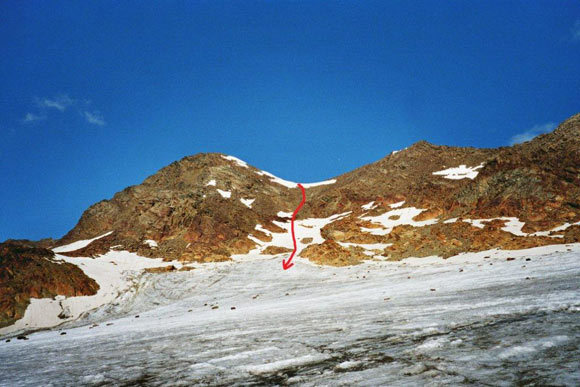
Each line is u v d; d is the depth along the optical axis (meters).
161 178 148.25
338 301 35.47
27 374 13.15
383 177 142.25
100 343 22.66
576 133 102.75
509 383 6.35
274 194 148.38
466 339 10.21
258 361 10.87
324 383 7.77
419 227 89.94
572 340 8.73
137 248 103.88
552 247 59.06
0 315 60.69
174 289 71.88
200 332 21.97
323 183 170.00
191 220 115.00
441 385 6.64
